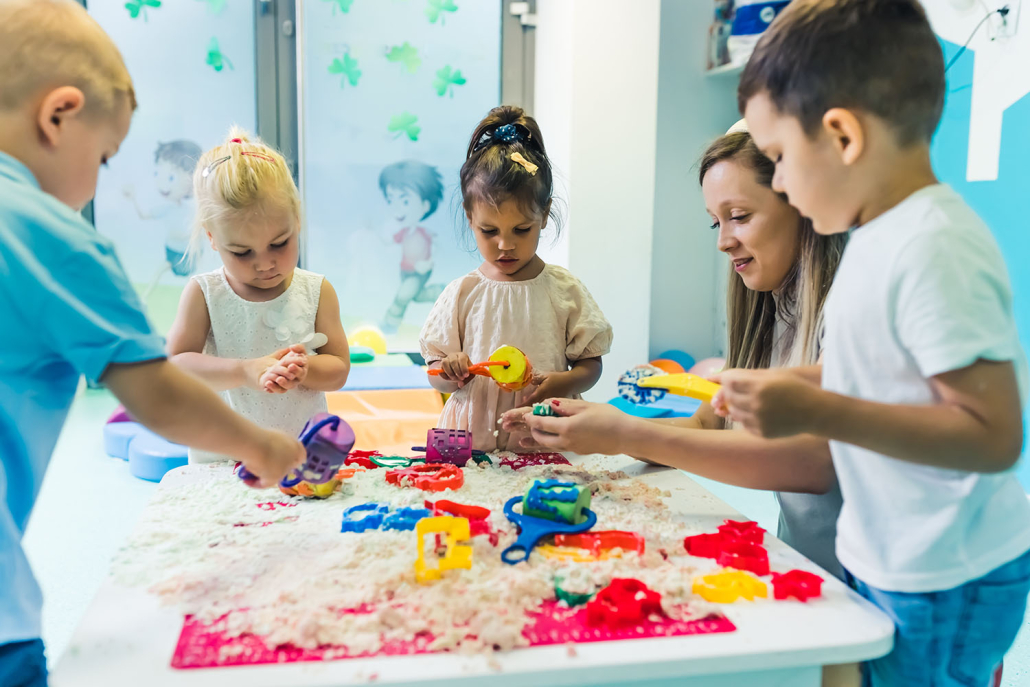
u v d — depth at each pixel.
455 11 2.71
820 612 0.57
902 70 0.55
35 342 0.56
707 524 0.75
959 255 0.52
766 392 0.54
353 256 2.80
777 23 0.60
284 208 0.98
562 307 1.13
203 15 2.60
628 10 2.38
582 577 0.60
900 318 0.54
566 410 0.86
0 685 0.52
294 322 1.09
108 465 2.01
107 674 0.48
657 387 0.77
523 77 2.79
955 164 2.01
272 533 0.70
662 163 2.79
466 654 0.50
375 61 2.70
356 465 0.92
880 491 0.60
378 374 2.35
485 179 1.04
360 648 0.51
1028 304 1.83
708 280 2.90
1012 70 1.84
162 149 2.64
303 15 2.62
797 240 0.87
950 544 0.57
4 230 0.53
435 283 2.87
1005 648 0.62
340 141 2.73
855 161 0.56
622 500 0.80
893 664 0.59
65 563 1.47
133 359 0.55
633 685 0.52
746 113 0.63
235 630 0.53
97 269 0.56
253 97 2.67
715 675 0.53
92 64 0.62
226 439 0.60
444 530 0.67
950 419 0.51
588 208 2.44
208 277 1.08
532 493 0.72
